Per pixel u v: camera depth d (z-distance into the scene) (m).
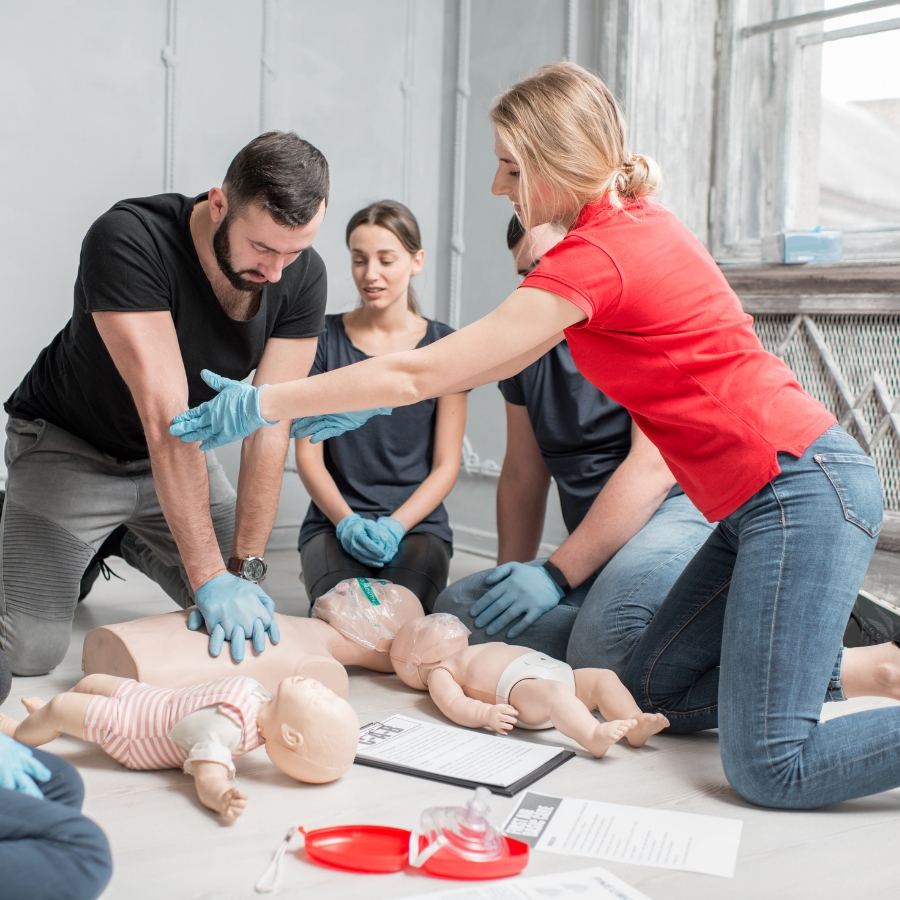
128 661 1.60
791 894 1.11
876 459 2.62
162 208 1.72
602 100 1.39
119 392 1.86
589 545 2.03
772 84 3.06
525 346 1.31
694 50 3.18
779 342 2.85
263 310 1.82
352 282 3.81
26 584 1.91
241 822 1.28
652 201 1.43
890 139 2.77
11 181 3.05
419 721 1.70
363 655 1.99
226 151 3.46
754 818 1.33
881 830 1.29
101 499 1.99
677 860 1.18
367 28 3.75
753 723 1.34
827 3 2.91
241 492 1.89
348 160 3.75
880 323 2.62
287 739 1.37
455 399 2.61
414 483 2.61
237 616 1.67
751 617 1.35
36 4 3.04
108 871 0.95
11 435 2.03
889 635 1.96
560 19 3.42
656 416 1.41
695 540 1.95
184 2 3.32
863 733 1.31
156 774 1.44
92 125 3.18
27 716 1.64
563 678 1.71
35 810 0.92
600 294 1.30
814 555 1.33
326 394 1.38
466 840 1.14
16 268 3.08
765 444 1.35
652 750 1.60
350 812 1.32
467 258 3.86
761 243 2.92
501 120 1.40
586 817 1.30
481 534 3.76
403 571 2.32
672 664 1.63
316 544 2.45
